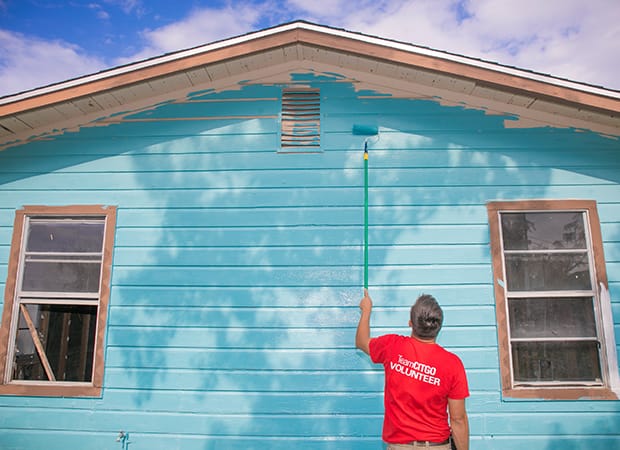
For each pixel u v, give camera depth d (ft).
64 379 12.71
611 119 12.63
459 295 12.39
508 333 12.18
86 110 13.58
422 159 13.19
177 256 12.98
